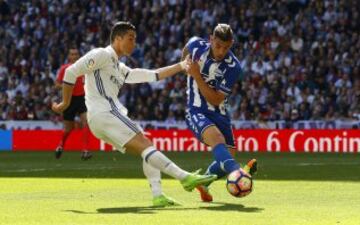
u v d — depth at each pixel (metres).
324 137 34.09
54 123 37.59
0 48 43.06
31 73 42.00
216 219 11.49
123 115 13.48
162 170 13.28
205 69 13.84
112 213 12.29
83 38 42.94
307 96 37.25
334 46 39.38
